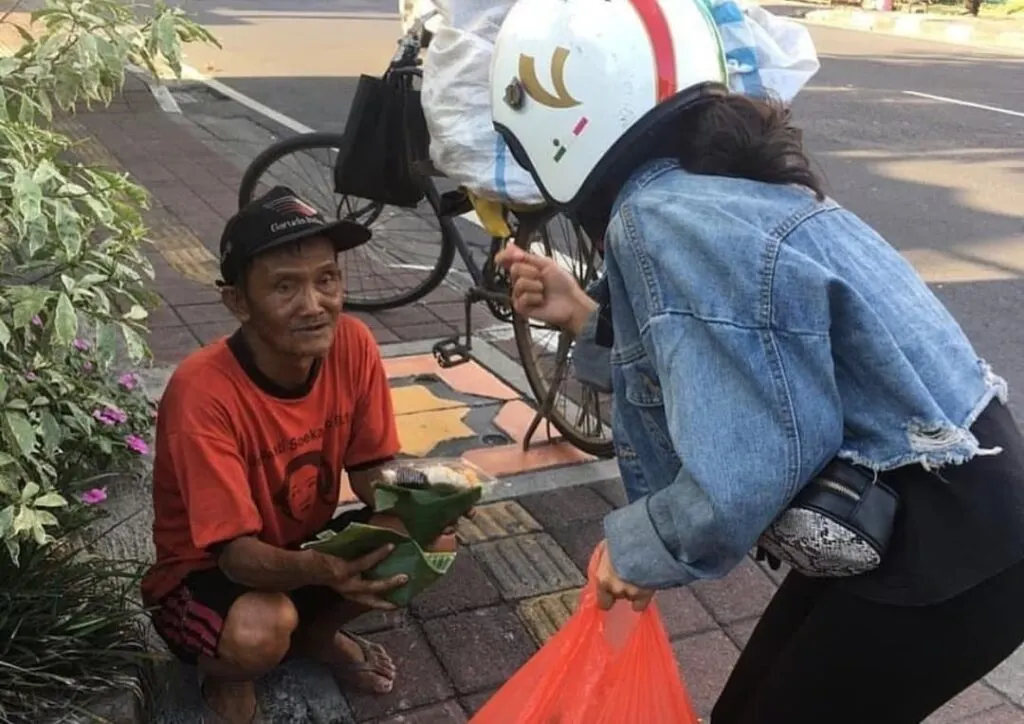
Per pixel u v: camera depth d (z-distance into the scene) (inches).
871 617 58.5
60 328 79.5
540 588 109.5
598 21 58.8
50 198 82.3
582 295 79.5
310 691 93.3
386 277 194.7
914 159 305.1
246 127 335.0
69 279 83.4
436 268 178.5
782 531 56.7
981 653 58.2
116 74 89.4
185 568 86.6
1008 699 97.7
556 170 60.9
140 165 275.1
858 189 270.8
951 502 55.7
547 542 117.6
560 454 137.3
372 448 93.1
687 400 52.4
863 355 54.0
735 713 74.5
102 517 104.3
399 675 96.5
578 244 131.0
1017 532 55.9
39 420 86.4
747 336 52.1
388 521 90.5
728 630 105.4
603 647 68.4
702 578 55.6
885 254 58.0
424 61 137.8
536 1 63.1
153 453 122.0
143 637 91.0
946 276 210.4
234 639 82.4
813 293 52.4
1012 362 173.8
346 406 90.0
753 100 59.1
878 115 369.1
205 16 614.2
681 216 54.1
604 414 141.6
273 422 84.7
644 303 55.2
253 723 89.5
